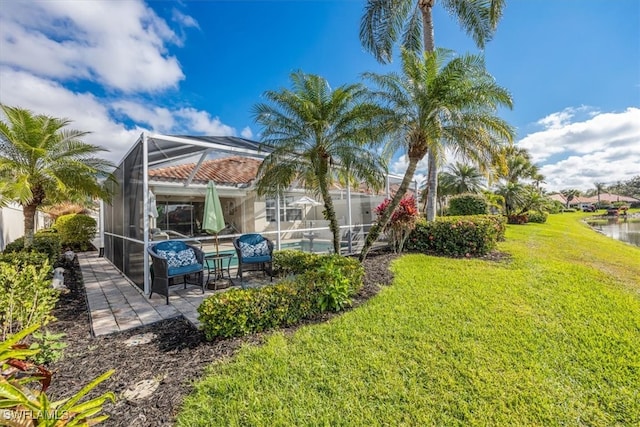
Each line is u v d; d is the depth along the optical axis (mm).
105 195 7977
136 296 5742
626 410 2488
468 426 2297
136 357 3252
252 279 7035
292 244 11961
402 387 2689
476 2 10086
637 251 12367
